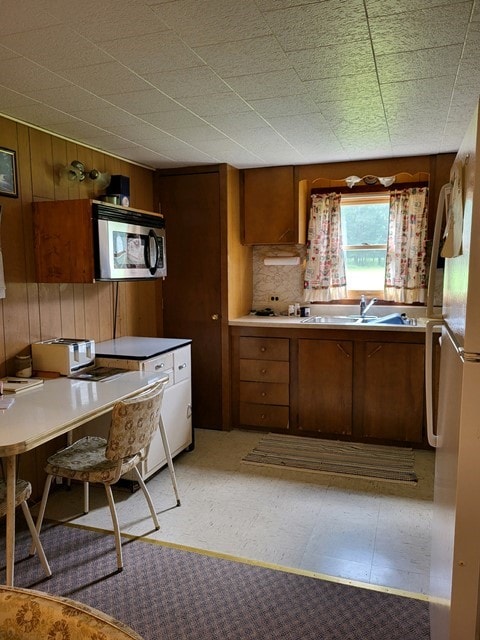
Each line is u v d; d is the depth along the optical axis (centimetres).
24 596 100
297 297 454
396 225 411
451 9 162
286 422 403
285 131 306
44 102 249
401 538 251
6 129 271
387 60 203
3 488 208
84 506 282
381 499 293
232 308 417
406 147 349
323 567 227
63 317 317
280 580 217
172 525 265
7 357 274
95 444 258
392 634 184
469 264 111
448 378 147
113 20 167
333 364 384
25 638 95
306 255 445
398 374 369
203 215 406
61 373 283
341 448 373
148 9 160
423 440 368
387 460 349
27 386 252
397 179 415
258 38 182
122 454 224
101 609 199
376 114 273
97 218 284
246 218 426
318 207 430
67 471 229
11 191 275
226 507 284
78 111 264
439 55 198
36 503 290
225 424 416
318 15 165
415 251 402
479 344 113
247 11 163
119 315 376
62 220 287
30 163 288
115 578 219
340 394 385
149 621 192
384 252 432
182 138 321
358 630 187
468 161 118
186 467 340
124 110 263
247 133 310
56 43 184
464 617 121
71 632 91
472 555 119
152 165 401
